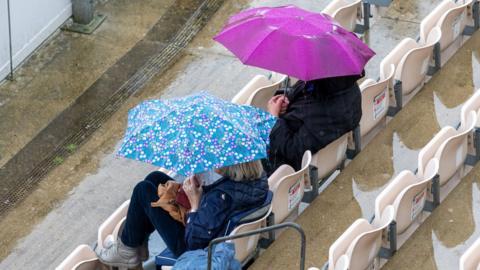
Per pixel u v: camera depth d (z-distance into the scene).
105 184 34.75
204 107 25.08
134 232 25.81
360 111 28.70
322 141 28.14
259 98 30.94
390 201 26.52
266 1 42.91
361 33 37.47
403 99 32.69
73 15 42.09
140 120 25.31
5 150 36.41
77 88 39.22
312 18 28.27
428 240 27.55
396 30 37.81
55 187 34.75
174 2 43.38
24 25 39.72
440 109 32.47
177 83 39.03
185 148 24.38
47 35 41.22
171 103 25.47
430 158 28.06
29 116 37.94
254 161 24.38
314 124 28.06
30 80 39.59
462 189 29.14
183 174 24.14
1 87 39.22
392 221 25.55
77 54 40.81
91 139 36.78
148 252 26.61
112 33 41.84
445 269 26.80
